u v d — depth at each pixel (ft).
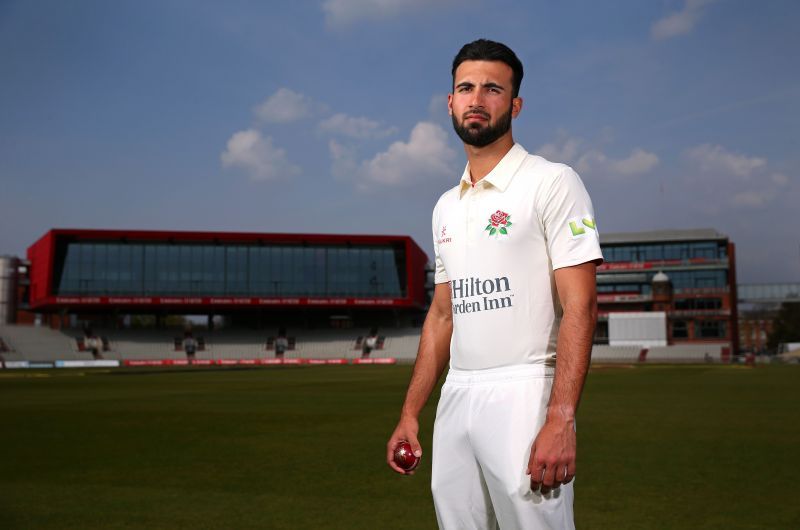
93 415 45.78
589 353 6.84
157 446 31.30
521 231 7.38
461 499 7.54
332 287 230.48
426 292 286.46
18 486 22.50
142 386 84.02
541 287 7.39
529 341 7.30
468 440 7.43
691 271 263.08
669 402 54.70
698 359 240.94
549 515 6.73
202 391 72.74
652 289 258.57
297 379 103.50
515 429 7.02
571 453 6.53
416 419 8.65
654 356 244.63
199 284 224.53
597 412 46.32
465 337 7.65
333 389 76.02
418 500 20.34
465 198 7.95
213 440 33.17
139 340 239.71
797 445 30.76
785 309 327.26
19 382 97.09
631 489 21.61
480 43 7.79
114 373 137.59
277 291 228.02
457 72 7.89
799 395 62.64
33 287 238.89
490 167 7.84
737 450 29.37
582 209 7.23
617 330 250.78
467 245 7.75
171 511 19.06
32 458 28.12
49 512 18.98
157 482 23.09
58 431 37.04
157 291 222.48
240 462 26.91
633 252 272.72
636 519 18.02
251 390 74.23
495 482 7.04
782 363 215.51
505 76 7.72
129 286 221.25
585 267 7.06
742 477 23.45
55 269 218.59
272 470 25.18
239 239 223.92
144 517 18.40
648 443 31.53
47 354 222.69
